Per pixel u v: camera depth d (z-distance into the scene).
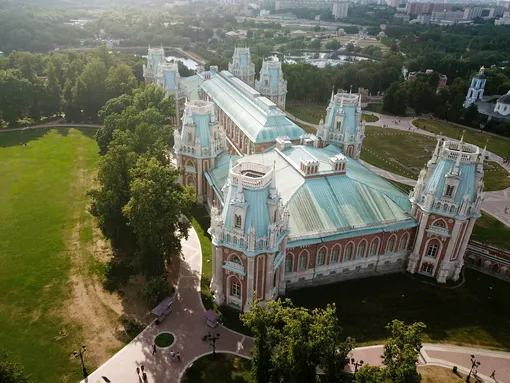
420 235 96.69
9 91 181.50
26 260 100.31
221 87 173.50
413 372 58.75
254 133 128.12
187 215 97.50
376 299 92.31
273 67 188.88
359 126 123.88
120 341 79.31
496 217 133.25
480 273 103.19
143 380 71.62
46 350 76.94
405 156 179.00
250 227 77.62
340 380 64.69
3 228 112.06
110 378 72.00
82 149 165.75
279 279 89.75
